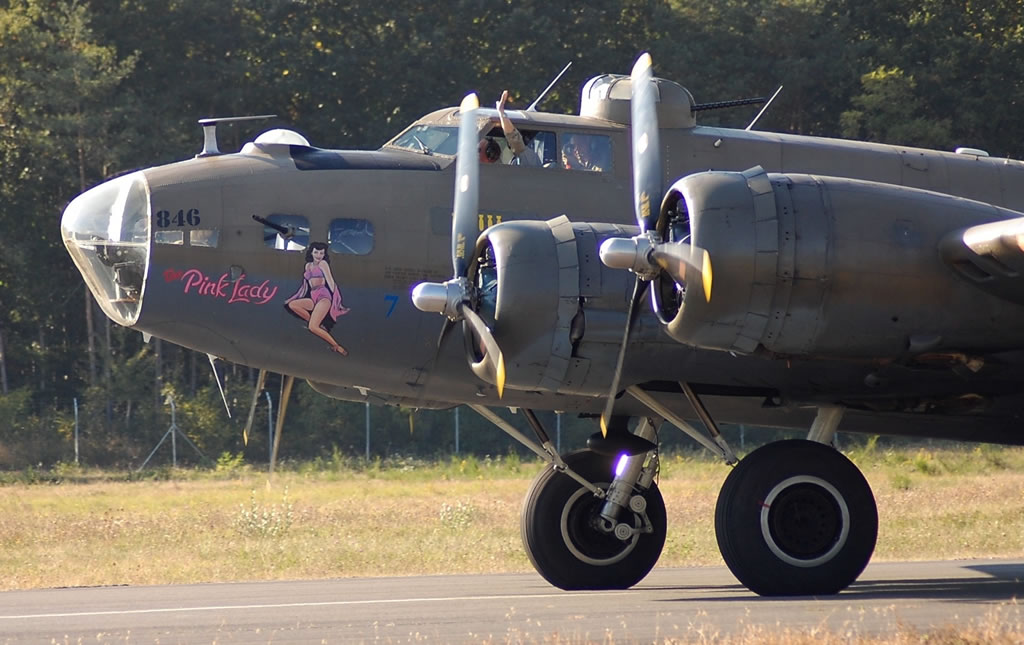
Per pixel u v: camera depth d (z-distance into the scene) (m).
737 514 39.22
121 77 166.50
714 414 44.91
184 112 176.38
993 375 40.59
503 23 181.50
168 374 170.12
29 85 167.50
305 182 44.78
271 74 179.38
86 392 161.62
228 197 44.00
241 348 44.06
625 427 46.22
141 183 44.22
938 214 37.75
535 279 38.56
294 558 57.28
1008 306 37.66
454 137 47.03
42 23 177.12
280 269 43.91
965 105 194.50
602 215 46.16
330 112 179.00
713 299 36.38
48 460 145.62
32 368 173.75
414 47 181.75
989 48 198.75
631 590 44.12
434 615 34.50
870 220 37.16
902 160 49.16
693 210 36.62
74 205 46.19
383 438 159.25
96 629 32.59
